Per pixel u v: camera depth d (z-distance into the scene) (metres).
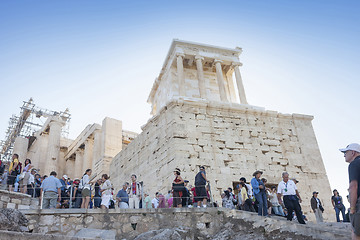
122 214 13.70
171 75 29.36
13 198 13.82
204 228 14.03
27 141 39.41
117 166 30.86
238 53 31.42
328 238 10.19
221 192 21.86
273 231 11.95
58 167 42.97
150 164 25.00
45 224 12.62
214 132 24.11
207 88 29.95
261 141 25.06
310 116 27.44
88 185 15.17
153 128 25.83
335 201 18.69
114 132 35.25
